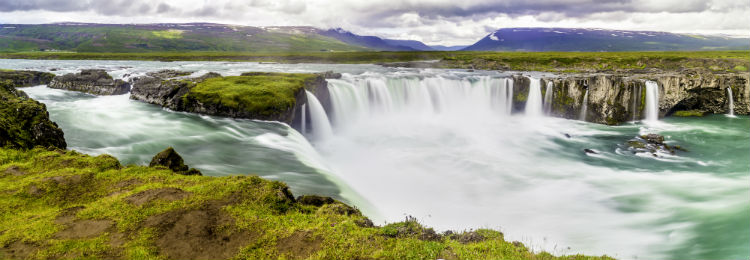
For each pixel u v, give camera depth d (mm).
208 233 14922
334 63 158250
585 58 133625
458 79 72312
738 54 142625
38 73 70375
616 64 125125
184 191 18250
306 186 26141
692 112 67688
